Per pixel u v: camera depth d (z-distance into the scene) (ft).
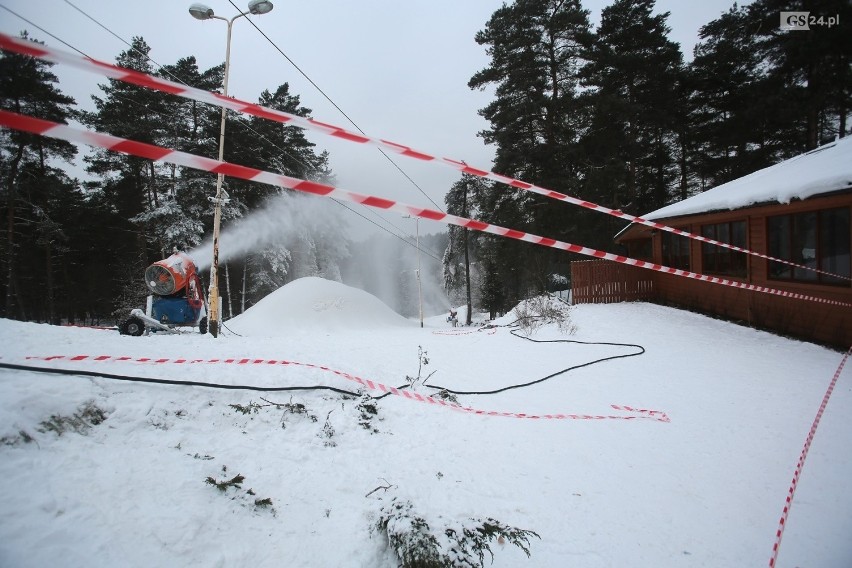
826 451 14.67
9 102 70.74
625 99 71.82
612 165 73.20
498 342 34.94
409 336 39.78
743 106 76.74
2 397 9.53
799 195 26.68
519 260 85.35
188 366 14.66
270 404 13.82
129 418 11.03
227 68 35.63
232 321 66.08
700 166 89.04
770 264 32.12
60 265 103.60
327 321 62.90
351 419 14.29
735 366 24.44
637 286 47.83
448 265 131.34
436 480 12.12
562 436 15.92
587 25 71.46
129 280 96.73
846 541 10.49
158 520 7.94
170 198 87.30
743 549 10.22
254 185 98.63
